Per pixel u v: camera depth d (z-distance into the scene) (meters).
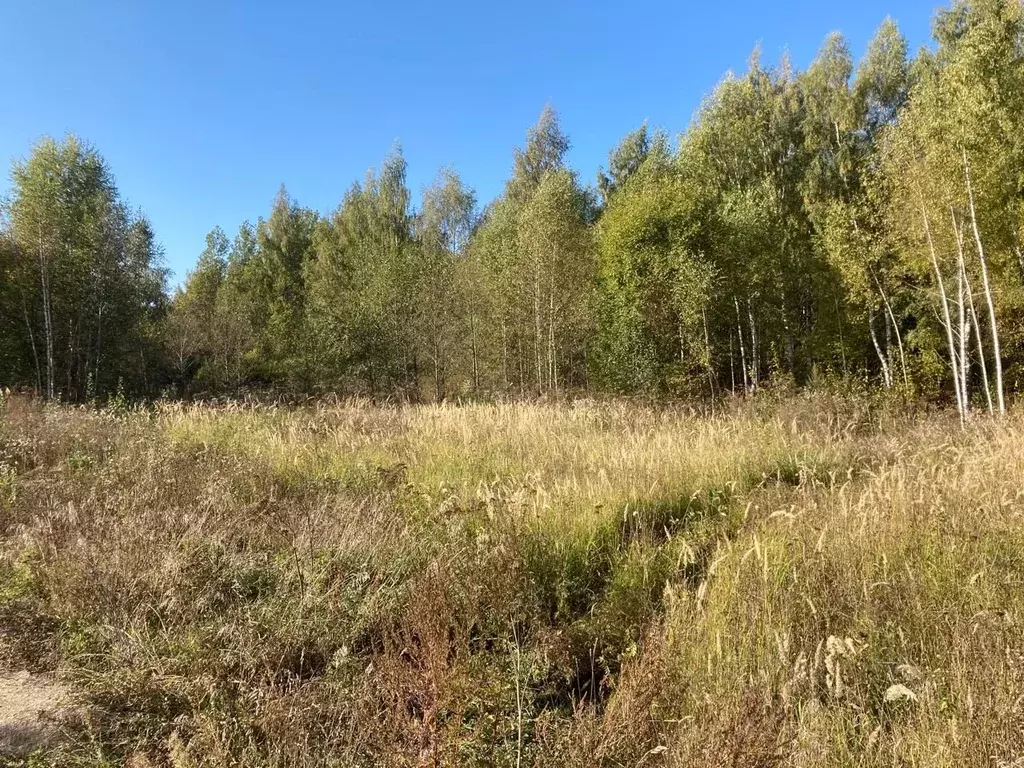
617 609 3.75
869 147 24.53
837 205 17.62
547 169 30.73
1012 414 12.62
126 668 2.96
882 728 2.40
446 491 5.75
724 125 25.11
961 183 13.31
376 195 39.97
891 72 24.78
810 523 4.34
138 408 13.00
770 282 21.61
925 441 9.16
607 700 2.93
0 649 3.26
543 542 4.56
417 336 25.61
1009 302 15.51
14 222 20.67
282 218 43.81
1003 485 5.06
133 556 4.00
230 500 5.39
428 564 4.00
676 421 10.46
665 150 26.53
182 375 31.70
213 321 31.95
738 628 3.08
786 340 23.25
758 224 20.73
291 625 3.40
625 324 18.98
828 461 7.79
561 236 21.86
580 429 9.79
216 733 2.36
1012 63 13.52
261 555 4.38
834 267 18.56
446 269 26.48
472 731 2.52
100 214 22.81
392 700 2.58
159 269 29.73
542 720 2.53
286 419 10.41
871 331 20.20
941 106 13.61
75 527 4.53
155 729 2.63
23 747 2.56
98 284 22.66
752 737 2.17
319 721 2.60
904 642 2.87
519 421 9.62
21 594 3.77
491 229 29.03
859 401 13.92
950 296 16.31
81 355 23.25
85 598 3.60
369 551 4.42
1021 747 2.12
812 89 26.31
